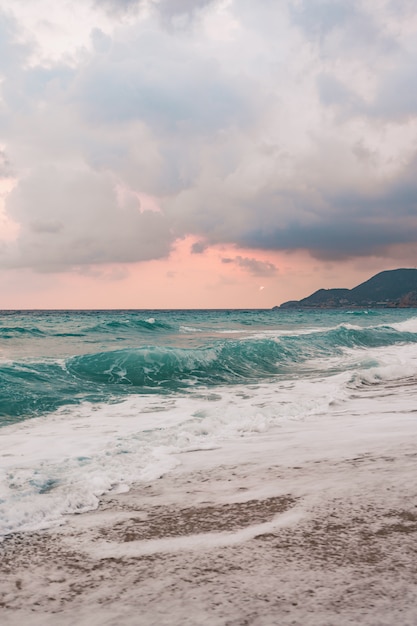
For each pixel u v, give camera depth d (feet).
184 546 8.95
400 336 84.28
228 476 13.69
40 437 20.34
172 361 44.04
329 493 11.71
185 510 11.01
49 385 33.17
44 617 6.64
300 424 21.36
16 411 25.93
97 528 10.05
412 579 7.27
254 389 34.22
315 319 188.44
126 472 14.25
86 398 30.30
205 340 82.79
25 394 29.45
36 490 12.47
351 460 14.96
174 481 13.37
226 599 6.94
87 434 20.84
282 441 18.13
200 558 8.40
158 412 26.18
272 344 56.29
